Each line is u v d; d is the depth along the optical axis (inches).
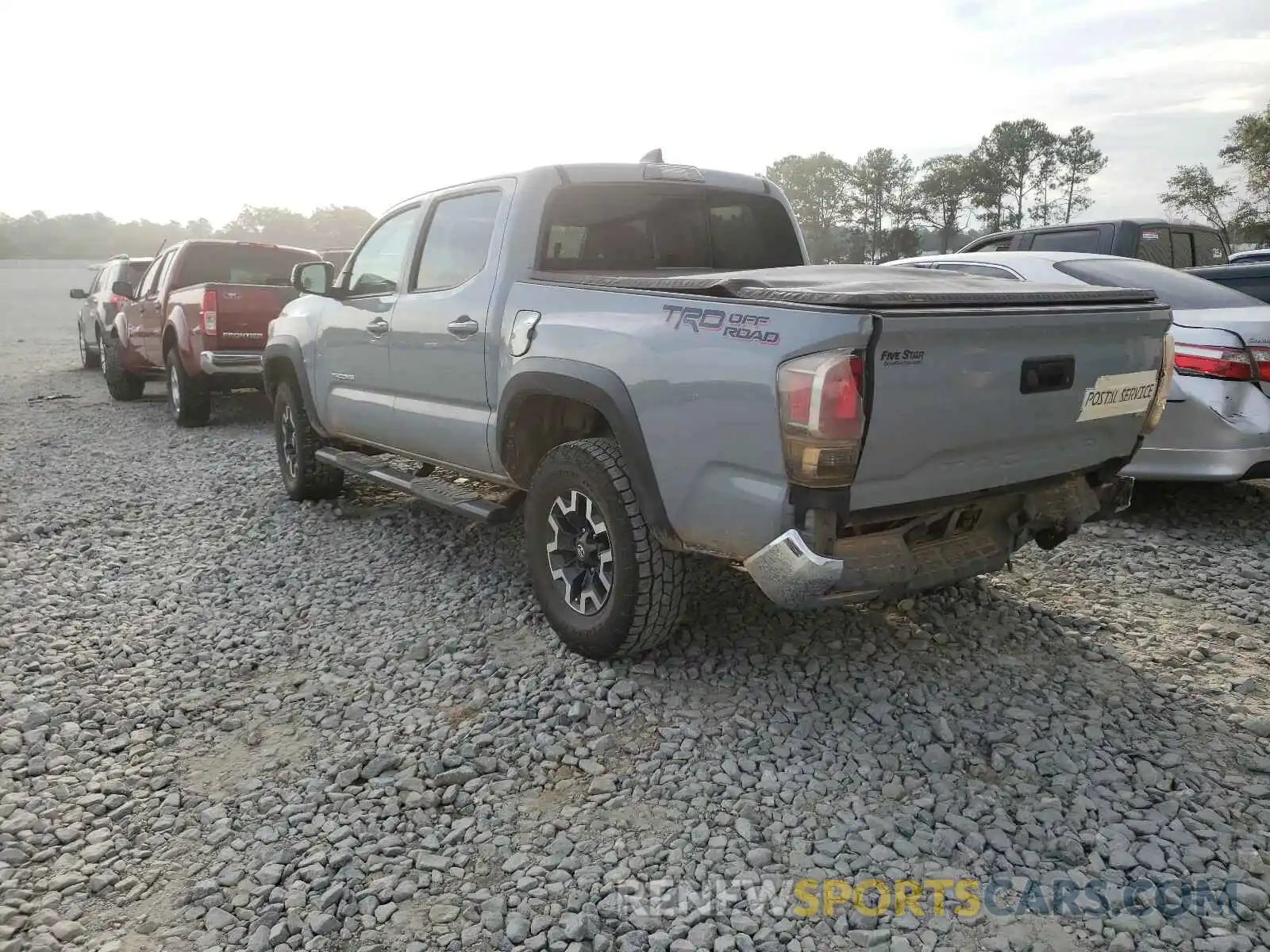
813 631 161.6
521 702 142.1
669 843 108.8
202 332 367.9
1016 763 122.1
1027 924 94.7
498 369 166.1
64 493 287.3
